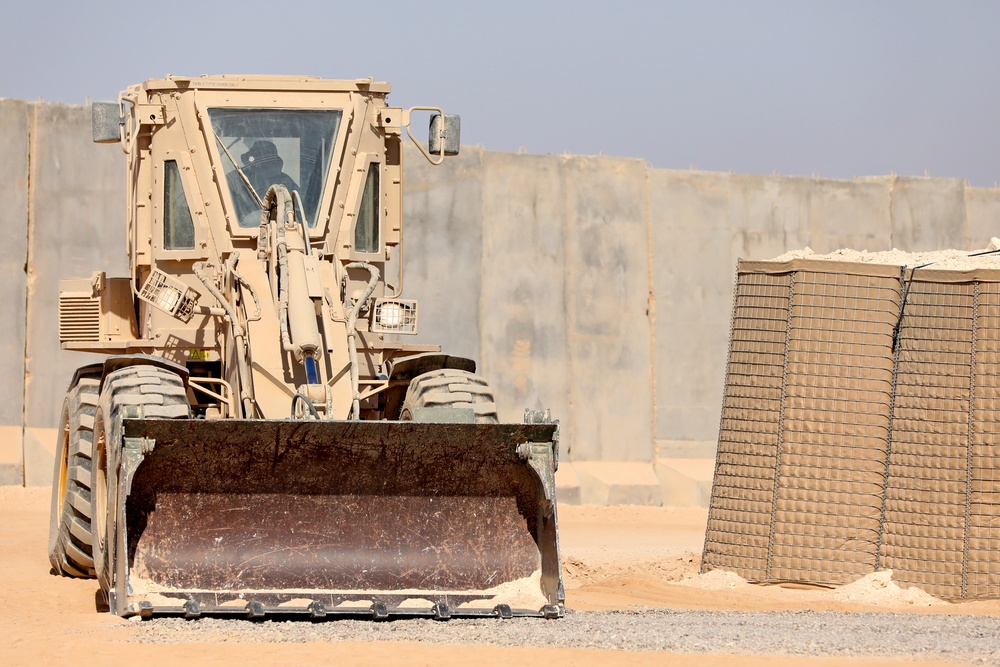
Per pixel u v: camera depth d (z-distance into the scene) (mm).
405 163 60188
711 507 27922
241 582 20906
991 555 26188
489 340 60625
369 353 26031
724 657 16984
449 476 21875
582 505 60188
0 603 23016
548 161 62500
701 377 63812
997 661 16984
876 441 26906
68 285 29500
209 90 26766
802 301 27266
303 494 21516
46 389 55312
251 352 23156
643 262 63406
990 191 68875
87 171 56719
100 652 17078
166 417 21516
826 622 20953
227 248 25422
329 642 17922
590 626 19516
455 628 19156
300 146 26547
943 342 26969
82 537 24500
